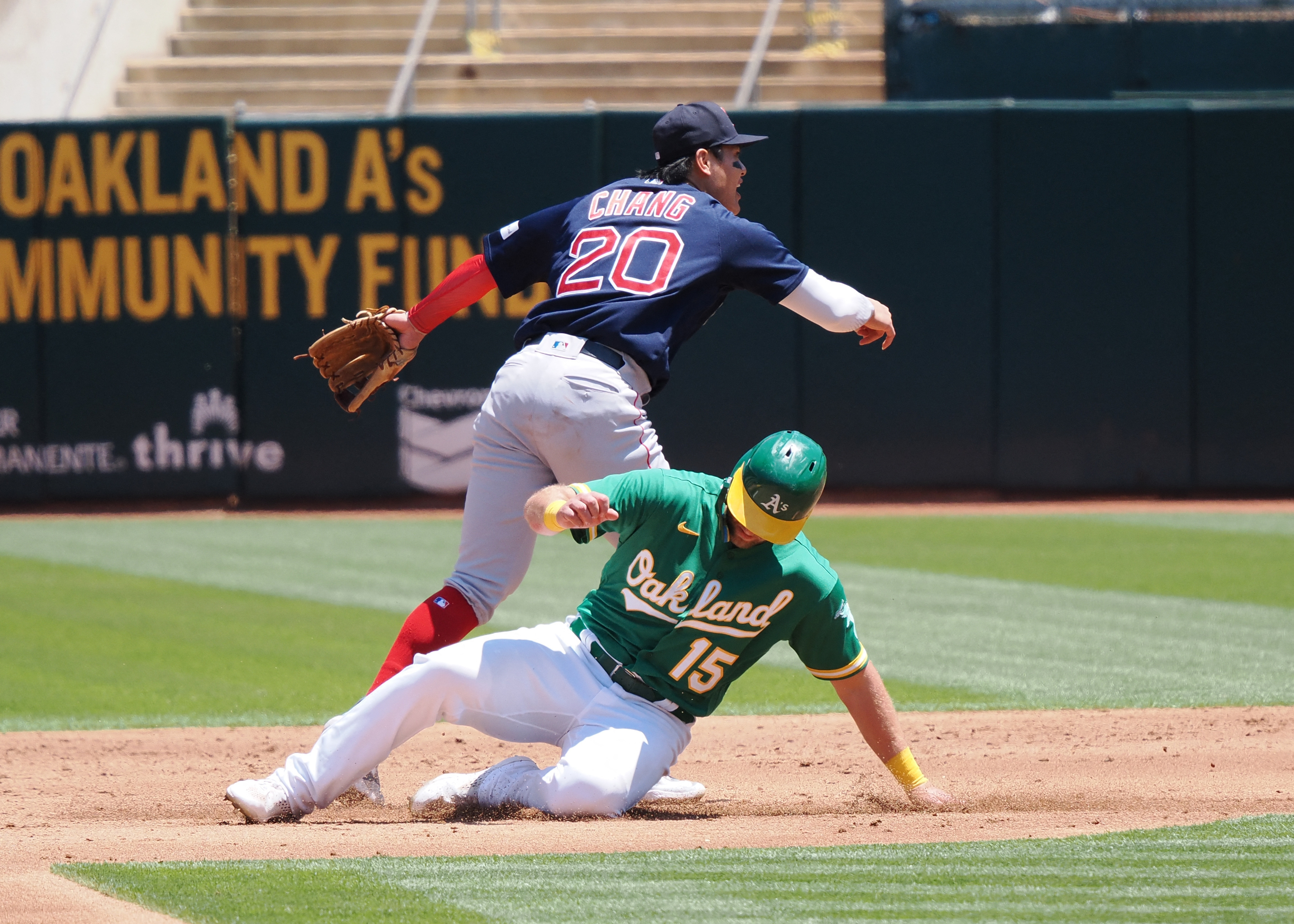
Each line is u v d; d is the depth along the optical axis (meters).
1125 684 22.70
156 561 36.69
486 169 46.16
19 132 45.88
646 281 14.74
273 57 62.69
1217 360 46.78
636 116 46.06
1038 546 38.69
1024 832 13.48
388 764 18.31
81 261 46.22
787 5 63.53
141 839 13.17
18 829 14.03
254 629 28.00
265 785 13.91
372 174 46.09
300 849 12.69
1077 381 46.78
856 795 15.88
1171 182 46.25
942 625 27.98
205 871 11.85
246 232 46.25
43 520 45.12
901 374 46.78
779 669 25.45
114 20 60.19
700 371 46.66
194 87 59.88
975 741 18.83
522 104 59.62
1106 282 46.50
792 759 18.23
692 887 11.38
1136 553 37.38
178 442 46.72
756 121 46.16
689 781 16.88
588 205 15.63
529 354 14.73
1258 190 46.25
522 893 11.16
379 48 62.88
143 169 45.94
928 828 13.63
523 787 14.22
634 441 14.67
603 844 12.80
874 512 45.19
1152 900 11.02
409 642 14.68
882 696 14.44
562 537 40.94
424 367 46.62
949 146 46.12
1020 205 46.25
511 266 16.08
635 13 63.91
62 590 32.47
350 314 46.34
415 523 43.88
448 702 13.81
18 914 10.63
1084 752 17.98
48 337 46.44
